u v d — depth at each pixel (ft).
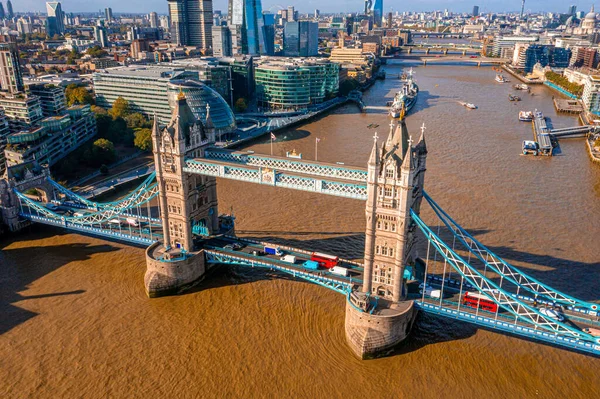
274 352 316.60
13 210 470.39
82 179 616.80
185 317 352.28
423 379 294.05
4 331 336.49
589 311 311.06
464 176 635.25
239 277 401.70
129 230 443.32
